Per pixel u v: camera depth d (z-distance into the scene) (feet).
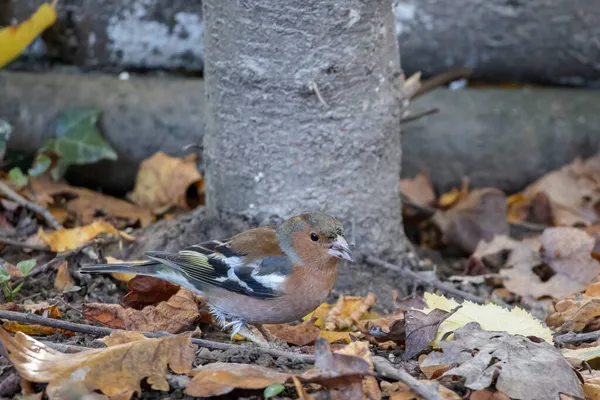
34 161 32.40
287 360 20.48
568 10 34.71
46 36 34.88
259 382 17.85
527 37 35.06
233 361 20.34
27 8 34.24
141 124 33.50
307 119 25.93
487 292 28.30
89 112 33.19
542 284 27.76
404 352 21.97
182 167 33.06
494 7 34.71
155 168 33.17
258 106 26.04
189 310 23.22
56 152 32.60
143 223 31.12
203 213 28.63
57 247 27.04
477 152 34.88
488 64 35.68
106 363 18.48
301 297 22.54
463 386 19.12
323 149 26.22
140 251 27.63
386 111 26.81
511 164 34.99
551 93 35.91
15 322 21.57
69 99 33.47
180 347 19.24
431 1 34.63
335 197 26.71
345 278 27.12
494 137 34.78
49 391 17.63
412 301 24.47
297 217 22.90
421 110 34.83
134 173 33.96
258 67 25.58
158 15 34.76
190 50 35.27
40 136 33.24
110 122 33.47
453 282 28.76
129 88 34.12
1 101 33.35
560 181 34.24
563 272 27.96
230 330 24.38
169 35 35.04
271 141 26.27
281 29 25.11
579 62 35.50
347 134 26.23
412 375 20.18
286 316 22.80
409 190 34.27
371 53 25.88
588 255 27.89
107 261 25.98
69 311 24.00
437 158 34.94
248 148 26.58
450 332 21.16
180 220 28.78
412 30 35.06
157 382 18.24
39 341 20.01
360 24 25.38
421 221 34.60
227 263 22.54
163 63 35.50
